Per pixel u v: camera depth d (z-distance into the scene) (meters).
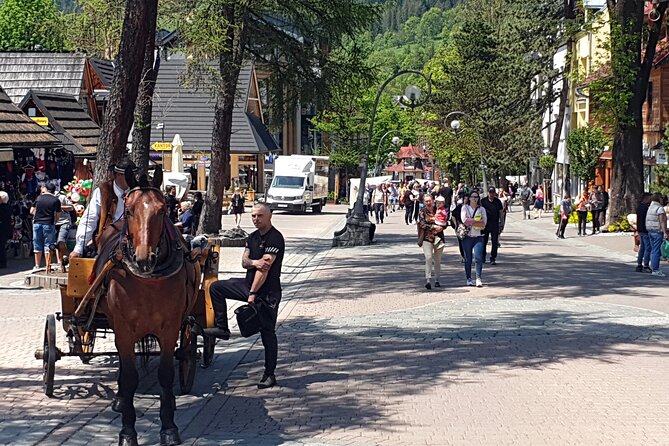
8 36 75.44
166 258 9.00
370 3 33.53
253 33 32.94
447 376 11.83
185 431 9.43
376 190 53.84
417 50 168.00
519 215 66.38
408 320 16.52
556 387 11.20
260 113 73.31
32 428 9.38
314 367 12.53
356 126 89.56
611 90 40.88
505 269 25.94
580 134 52.22
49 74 42.81
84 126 36.31
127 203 8.93
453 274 24.52
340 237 35.06
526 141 74.12
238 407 10.42
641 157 42.06
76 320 10.08
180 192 34.59
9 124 27.28
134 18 17.39
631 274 24.89
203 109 66.69
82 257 10.80
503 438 8.99
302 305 18.73
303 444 8.88
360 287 21.72
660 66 48.19
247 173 72.69
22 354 13.33
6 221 24.73
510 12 73.50
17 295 19.50
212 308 11.64
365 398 10.72
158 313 8.95
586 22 45.47
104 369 12.30
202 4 27.75
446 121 78.56
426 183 77.56
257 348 14.12
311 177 66.12
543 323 16.11
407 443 8.86
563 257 30.20
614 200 42.50
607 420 9.65
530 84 73.62
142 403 10.64
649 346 13.97
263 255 11.43
